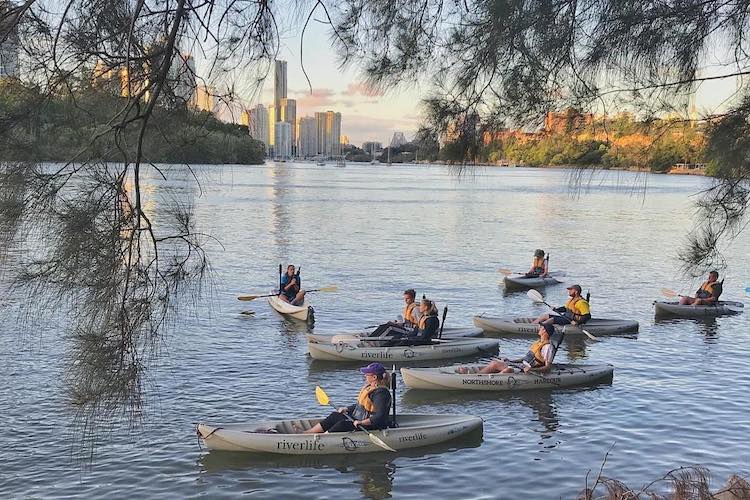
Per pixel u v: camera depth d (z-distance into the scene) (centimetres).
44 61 354
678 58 402
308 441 1046
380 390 1086
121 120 359
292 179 10669
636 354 1623
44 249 342
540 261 2584
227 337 1650
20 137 345
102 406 347
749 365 1523
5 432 1048
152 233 362
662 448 1071
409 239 3681
